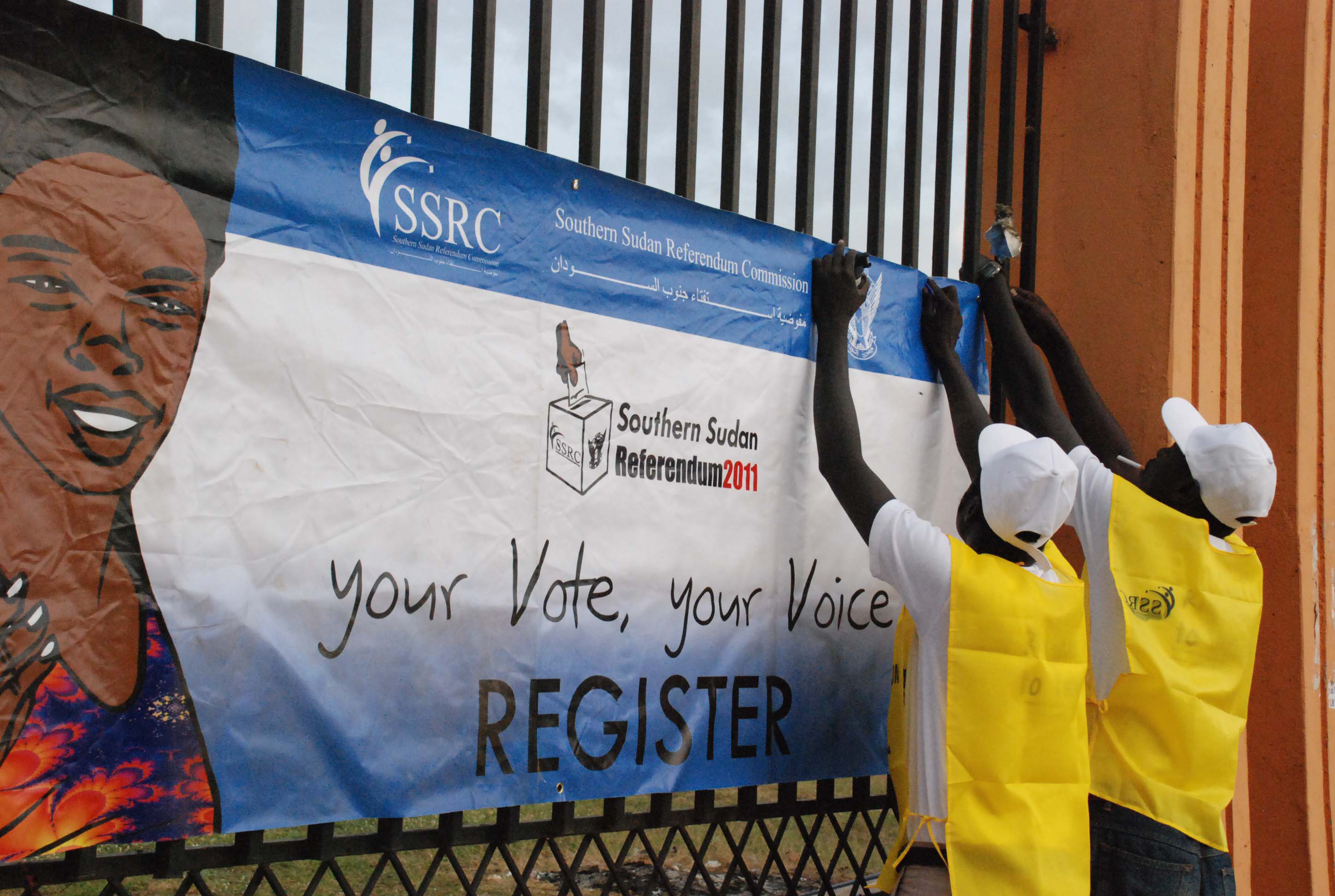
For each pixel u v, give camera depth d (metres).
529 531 2.35
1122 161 3.56
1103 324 3.55
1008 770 2.22
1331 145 4.13
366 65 2.23
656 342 2.60
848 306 2.87
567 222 2.46
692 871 2.66
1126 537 2.60
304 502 2.04
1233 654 2.62
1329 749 3.93
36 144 1.79
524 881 2.36
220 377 1.95
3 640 1.73
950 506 3.29
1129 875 2.46
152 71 1.91
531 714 2.33
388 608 2.13
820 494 2.94
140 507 1.86
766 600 2.79
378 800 2.11
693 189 2.74
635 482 2.54
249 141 2.01
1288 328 3.98
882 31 3.14
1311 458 3.97
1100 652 2.62
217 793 1.92
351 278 2.12
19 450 1.75
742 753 2.72
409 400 2.18
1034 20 3.65
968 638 2.24
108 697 1.82
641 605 2.54
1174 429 2.74
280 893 2.05
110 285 1.85
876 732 3.03
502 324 2.33
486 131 2.37
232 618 1.94
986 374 3.43
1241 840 3.60
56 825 1.76
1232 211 3.64
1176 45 3.48
